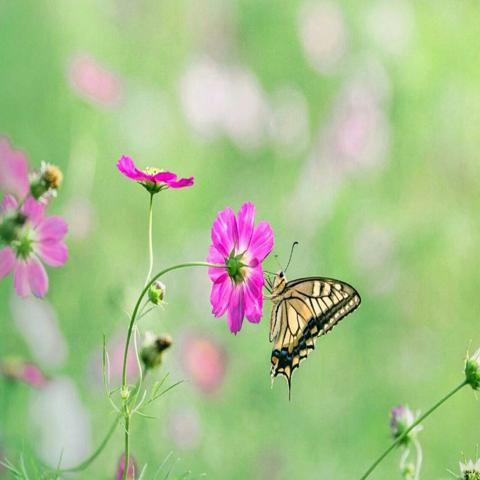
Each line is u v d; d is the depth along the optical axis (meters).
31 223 2.36
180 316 2.95
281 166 3.43
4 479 2.51
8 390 2.68
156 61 3.51
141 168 3.25
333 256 3.31
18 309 2.78
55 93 3.12
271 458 2.90
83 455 2.70
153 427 2.77
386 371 3.16
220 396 2.90
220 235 2.36
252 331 2.97
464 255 3.43
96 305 2.85
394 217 3.46
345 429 2.98
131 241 3.06
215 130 3.40
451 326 3.32
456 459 3.04
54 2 3.28
